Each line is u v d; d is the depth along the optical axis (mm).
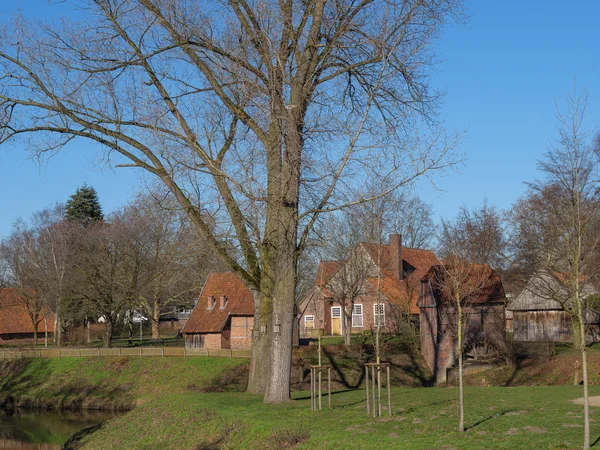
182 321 101188
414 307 54250
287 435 16328
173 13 20141
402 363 44062
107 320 59844
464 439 13938
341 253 43094
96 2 20438
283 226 20062
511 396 20328
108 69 20859
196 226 21484
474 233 43875
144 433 21891
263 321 22516
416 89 21281
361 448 14391
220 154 21641
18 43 20656
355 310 60250
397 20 19391
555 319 50500
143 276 60125
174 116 20469
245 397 22828
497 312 42469
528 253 39375
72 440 25625
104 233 60125
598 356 38906
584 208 17672
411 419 16641
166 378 47656
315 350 46562
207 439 18766
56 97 20766
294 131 19297
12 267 75188
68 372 51375
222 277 60062
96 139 21250
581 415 15828
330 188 19531
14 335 81312
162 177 21109
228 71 19828
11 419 40594
